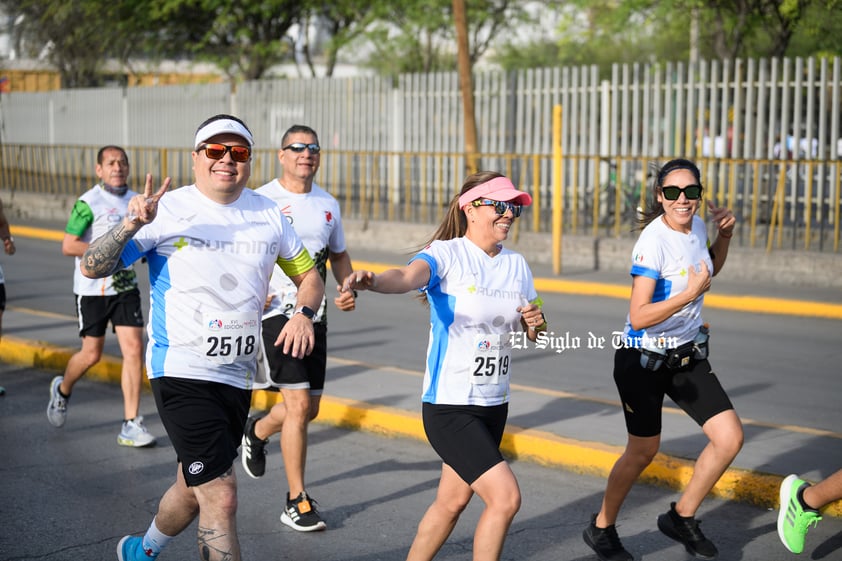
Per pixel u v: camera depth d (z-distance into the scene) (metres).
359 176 25.00
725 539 6.17
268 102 27.22
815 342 12.42
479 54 34.19
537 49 39.47
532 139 22.06
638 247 5.70
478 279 4.96
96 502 6.80
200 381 4.75
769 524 6.41
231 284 4.79
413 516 6.63
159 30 32.75
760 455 7.32
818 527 6.32
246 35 31.39
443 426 4.90
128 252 4.70
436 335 4.96
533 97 22.02
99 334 8.23
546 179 21.45
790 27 22.00
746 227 19.02
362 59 38.91
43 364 10.84
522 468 7.59
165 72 42.19
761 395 9.66
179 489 4.85
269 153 26.95
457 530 6.39
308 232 6.87
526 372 10.63
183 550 6.02
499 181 4.99
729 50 23.97
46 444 8.16
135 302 8.18
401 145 24.28
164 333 4.78
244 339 4.82
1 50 40.84
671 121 19.64
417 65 36.16
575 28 27.80
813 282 16.20
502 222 4.96
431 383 4.96
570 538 6.23
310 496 7.01
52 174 31.06
